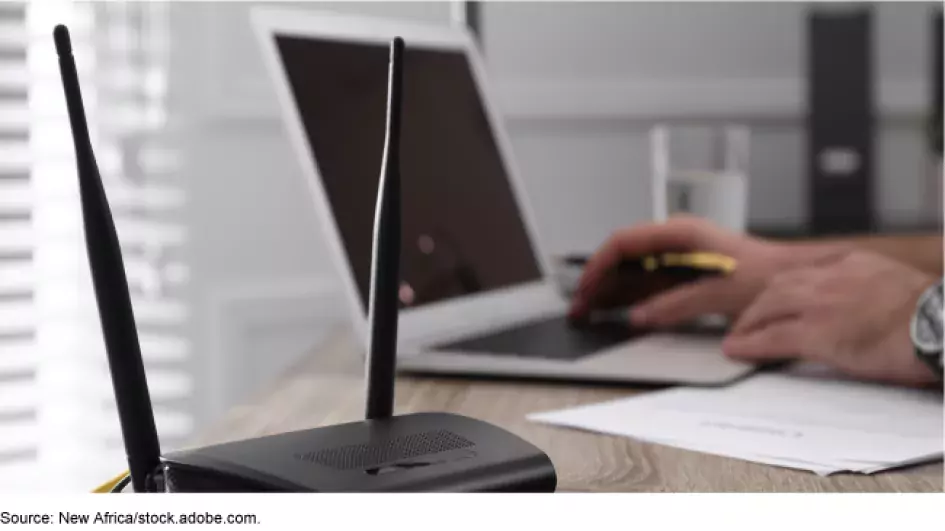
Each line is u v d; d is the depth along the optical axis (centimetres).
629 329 110
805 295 91
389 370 56
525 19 195
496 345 100
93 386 172
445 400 83
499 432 53
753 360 91
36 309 170
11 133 168
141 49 182
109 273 48
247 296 191
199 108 187
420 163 109
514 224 124
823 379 87
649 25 196
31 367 170
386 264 56
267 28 95
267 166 190
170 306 184
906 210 198
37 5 169
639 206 197
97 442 172
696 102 197
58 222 170
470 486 47
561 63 196
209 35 186
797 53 197
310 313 193
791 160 198
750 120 198
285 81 94
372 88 104
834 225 167
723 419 73
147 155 182
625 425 71
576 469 61
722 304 102
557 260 135
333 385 87
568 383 89
